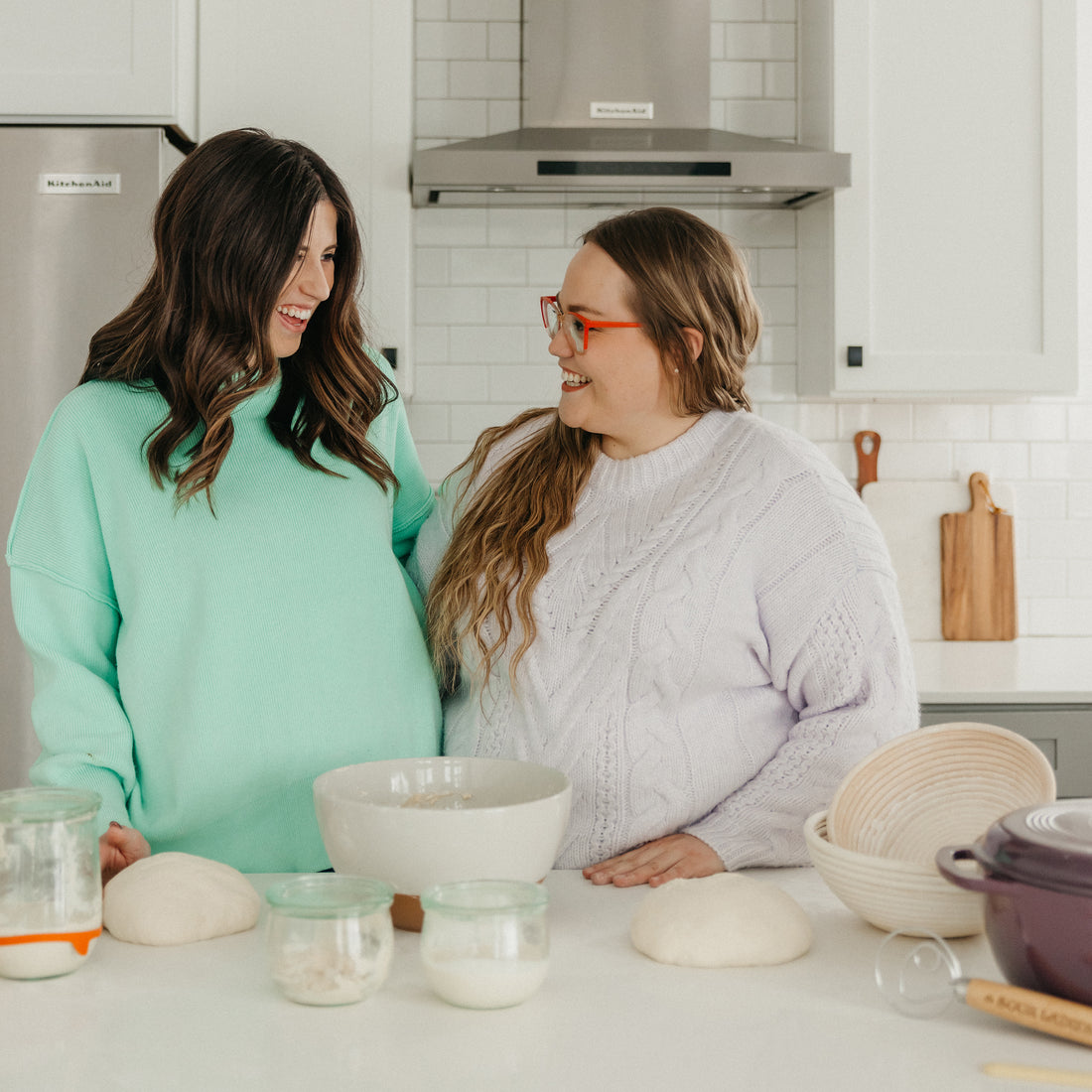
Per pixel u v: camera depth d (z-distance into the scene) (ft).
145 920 3.11
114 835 3.68
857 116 8.45
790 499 4.05
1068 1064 2.40
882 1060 2.42
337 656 4.16
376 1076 2.34
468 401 9.33
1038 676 7.90
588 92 8.59
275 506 4.21
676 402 4.22
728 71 9.25
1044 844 2.49
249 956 3.04
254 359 4.12
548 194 9.00
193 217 4.02
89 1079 2.33
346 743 4.14
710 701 4.10
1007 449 9.64
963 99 8.46
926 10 8.44
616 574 4.08
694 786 4.02
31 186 7.02
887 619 3.96
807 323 9.16
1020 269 8.53
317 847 4.11
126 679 4.03
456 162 7.86
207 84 7.82
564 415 4.23
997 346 8.56
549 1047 2.48
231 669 4.00
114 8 7.21
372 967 2.72
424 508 5.13
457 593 4.35
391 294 7.97
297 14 7.85
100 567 4.09
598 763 4.00
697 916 3.00
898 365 8.54
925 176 8.48
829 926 3.28
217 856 4.10
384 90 7.91
